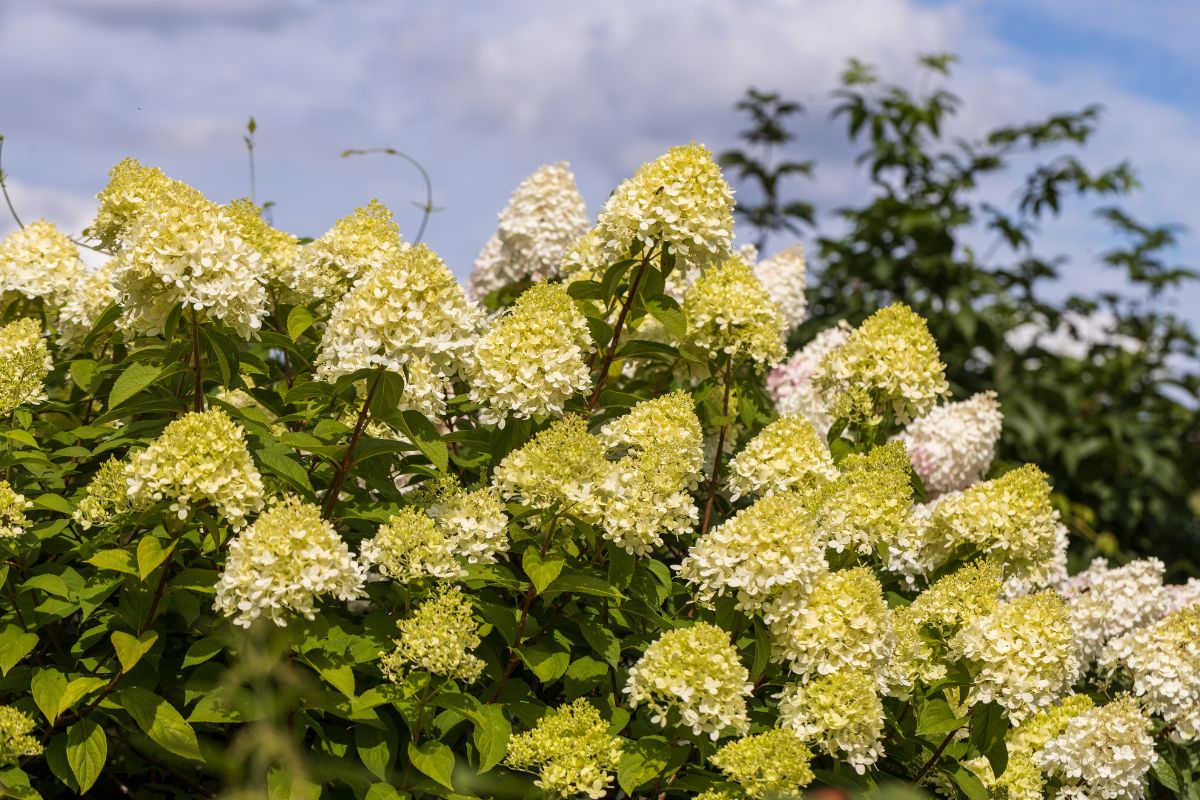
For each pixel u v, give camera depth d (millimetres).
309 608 3453
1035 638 4203
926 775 4484
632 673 3824
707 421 5418
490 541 3973
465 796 3641
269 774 3643
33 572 3947
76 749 3641
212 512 3852
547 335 4145
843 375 5453
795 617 3914
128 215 4621
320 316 4641
